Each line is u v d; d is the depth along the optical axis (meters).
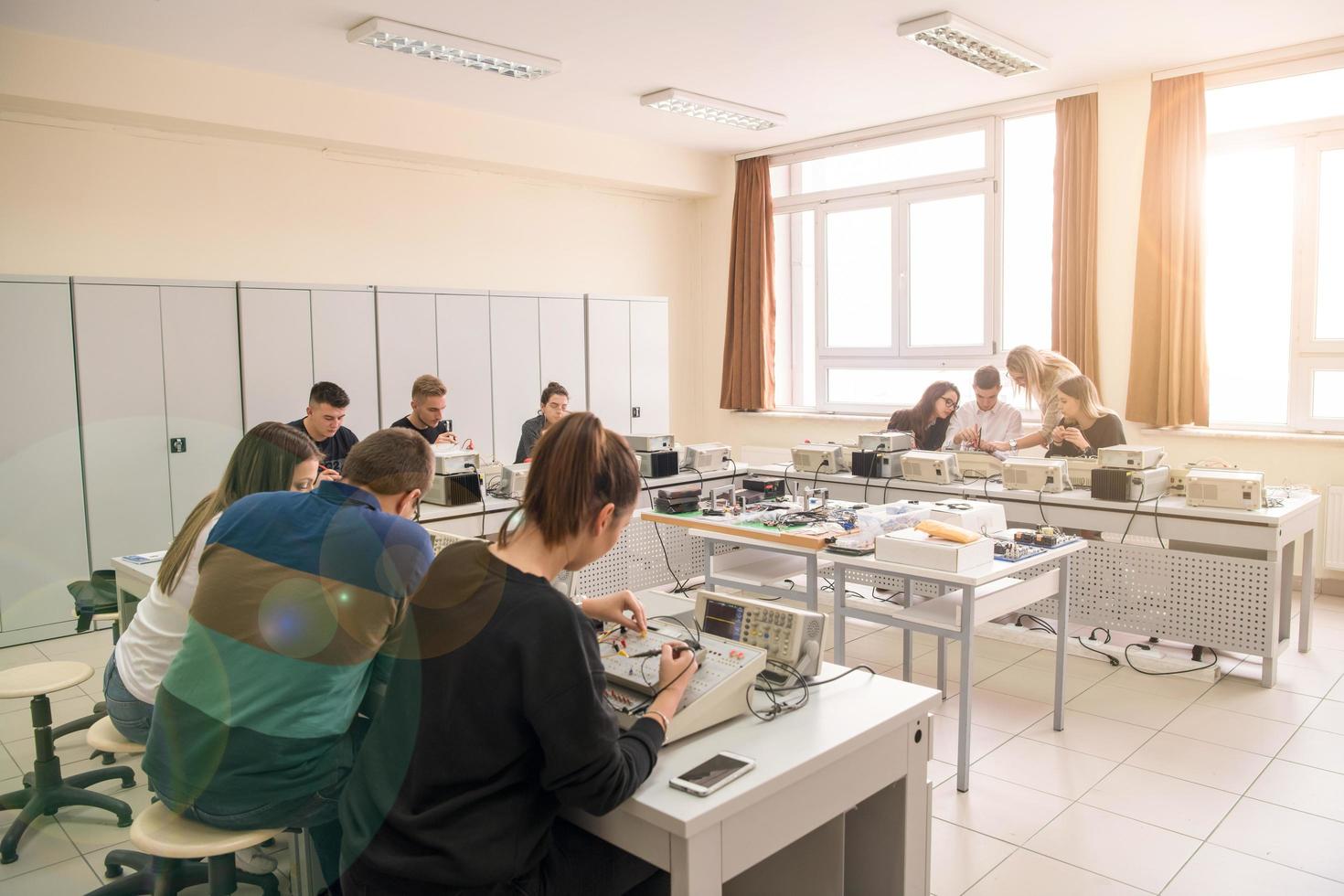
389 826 1.32
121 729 1.99
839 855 1.75
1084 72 5.33
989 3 4.26
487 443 6.09
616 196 7.28
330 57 4.80
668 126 6.50
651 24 4.46
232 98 4.95
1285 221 5.16
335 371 5.34
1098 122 5.54
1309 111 5.05
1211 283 5.42
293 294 5.14
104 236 4.84
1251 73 5.08
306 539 1.58
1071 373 4.70
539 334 6.33
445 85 5.38
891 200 6.72
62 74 4.41
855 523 3.45
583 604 1.82
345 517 1.61
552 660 1.30
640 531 4.71
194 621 1.57
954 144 6.43
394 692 1.36
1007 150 6.16
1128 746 3.12
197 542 1.88
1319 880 2.32
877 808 1.82
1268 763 2.97
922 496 4.41
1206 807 2.70
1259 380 5.33
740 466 5.18
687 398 8.00
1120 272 5.55
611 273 7.29
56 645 4.35
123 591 3.12
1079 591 4.04
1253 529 3.54
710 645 1.75
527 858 1.34
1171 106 5.23
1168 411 5.30
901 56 5.01
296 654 1.55
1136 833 2.56
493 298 6.06
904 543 2.89
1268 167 5.19
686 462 5.05
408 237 6.04
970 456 4.38
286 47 4.63
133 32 4.36
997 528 3.38
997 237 6.18
